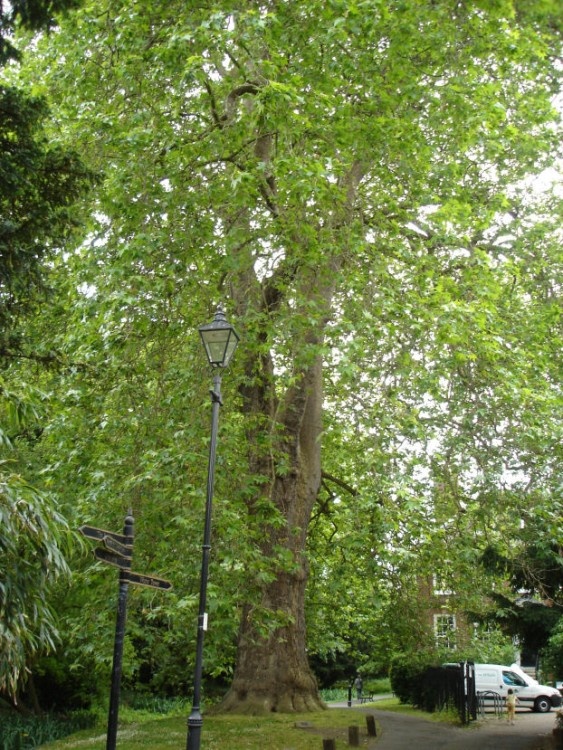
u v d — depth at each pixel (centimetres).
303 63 1199
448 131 1394
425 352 1321
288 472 1442
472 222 1396
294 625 1468
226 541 1097
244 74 1178
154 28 1298
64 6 884
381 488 1242
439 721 1755
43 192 982
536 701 2672
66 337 1245
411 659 1916
